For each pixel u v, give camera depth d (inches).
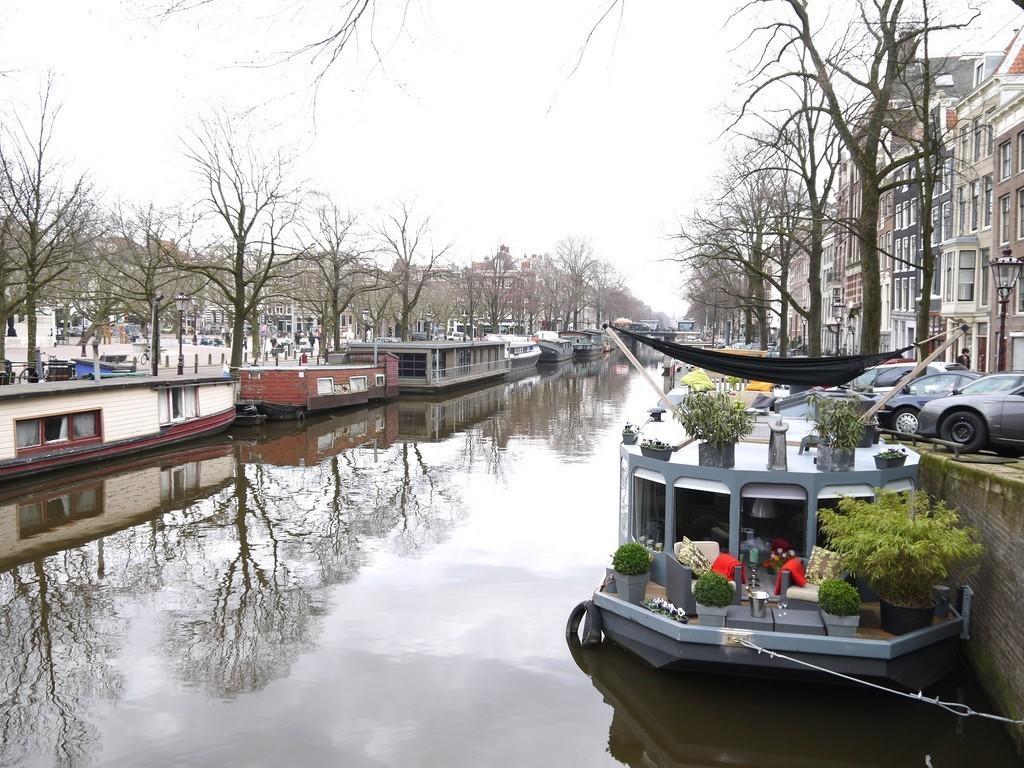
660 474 401.4
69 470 874.8
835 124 758.5
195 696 376.2
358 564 574.9
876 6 700.7
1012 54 1290.6
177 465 942.4
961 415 489.1
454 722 350.3
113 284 1610.5
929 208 719.7
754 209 1359.5
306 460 990.4
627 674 381.4
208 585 530.3
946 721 342.6
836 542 354.6
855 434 381.7
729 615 351.3
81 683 389.7
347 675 397.4
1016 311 1213.7
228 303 2108.8
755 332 2696.9
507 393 1971.0
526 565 573.3
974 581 365.4
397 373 1771.7
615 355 4404.5
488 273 3454.7
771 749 327.9
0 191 1102.4
